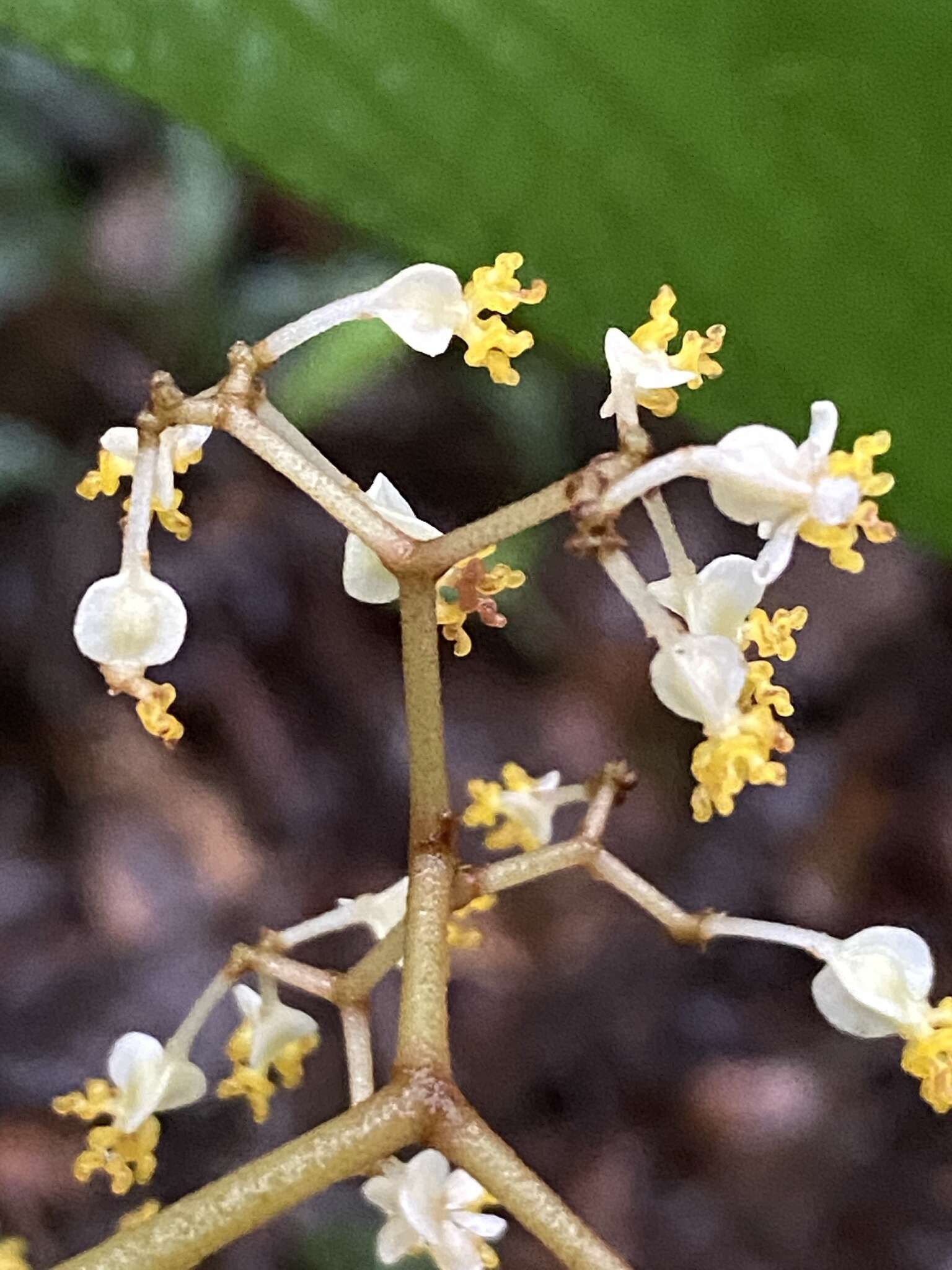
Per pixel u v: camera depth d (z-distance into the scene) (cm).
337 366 34
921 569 40
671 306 13
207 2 13
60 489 37
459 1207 14
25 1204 30
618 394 13
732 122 13
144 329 38
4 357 37
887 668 39
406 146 13
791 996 36
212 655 37
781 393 14
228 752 37
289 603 38
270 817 36
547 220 14
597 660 39
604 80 13
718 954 36
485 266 14
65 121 37
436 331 14
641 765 38
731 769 13
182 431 14
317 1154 13
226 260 38
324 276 37
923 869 37
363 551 14
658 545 39
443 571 13
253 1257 29
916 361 14
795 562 41
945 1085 14
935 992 35
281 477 39
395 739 38
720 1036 35
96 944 34
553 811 16
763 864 37
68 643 37
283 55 13
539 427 39
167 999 33
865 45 13
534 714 38
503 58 13
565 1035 34
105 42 13
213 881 35
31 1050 32
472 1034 34
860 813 38
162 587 14
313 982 15
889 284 14
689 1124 34
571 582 40
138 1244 12
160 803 36
